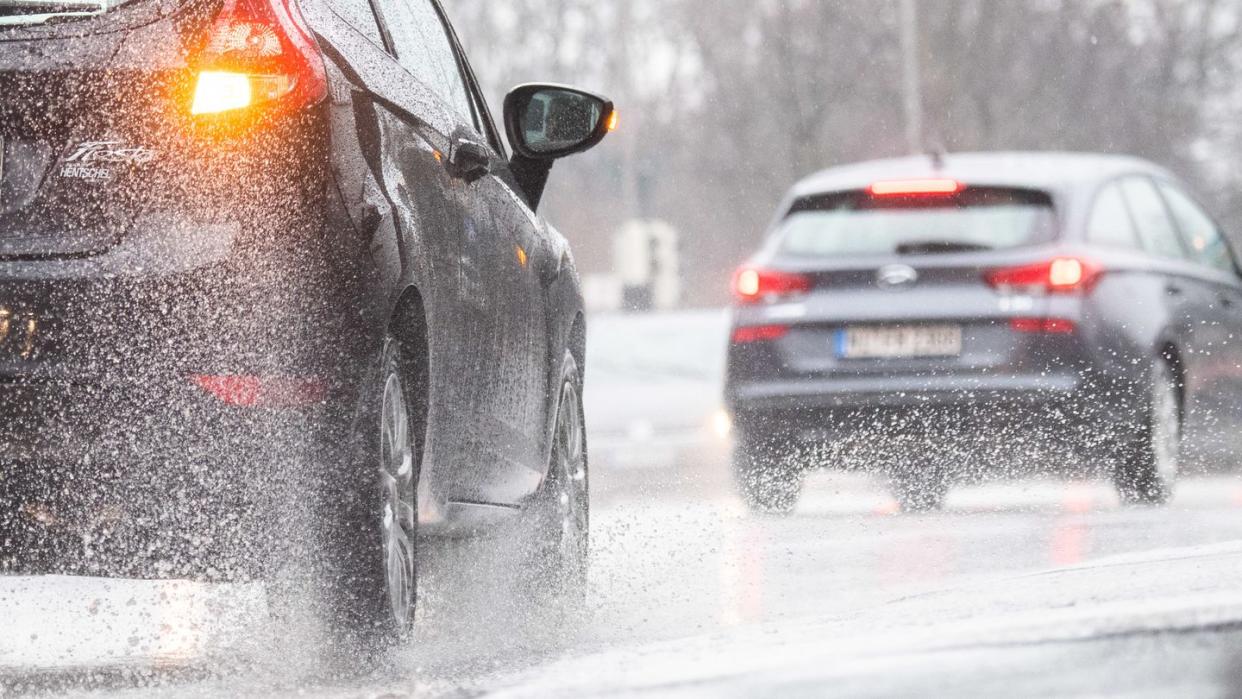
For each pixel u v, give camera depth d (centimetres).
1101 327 2550
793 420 2616
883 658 949
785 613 1385
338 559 1126
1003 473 2566
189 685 1123
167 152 1109
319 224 1111
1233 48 12138
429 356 1217
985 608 1155
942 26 12025
